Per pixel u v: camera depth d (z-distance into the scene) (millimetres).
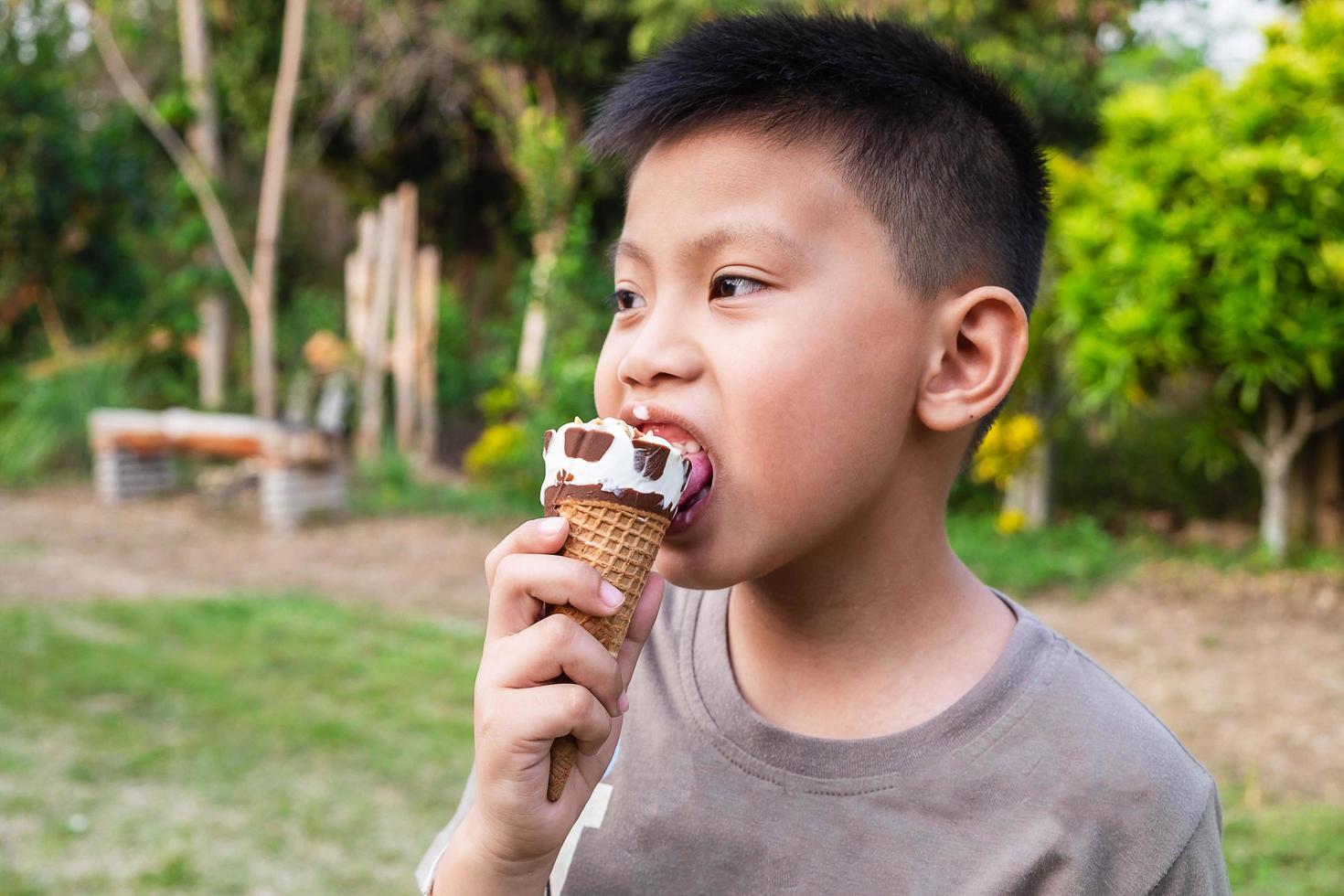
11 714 4730
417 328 12570
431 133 13750
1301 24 6902
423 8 12250
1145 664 5398
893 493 1134
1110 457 9273
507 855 1040
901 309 1063
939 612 1188
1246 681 5133
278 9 12617
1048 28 10625
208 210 12195
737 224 1031
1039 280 1303
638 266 1106
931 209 1088
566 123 12305
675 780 1234
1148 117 6867
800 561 1153
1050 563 6996
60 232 12188
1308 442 7680
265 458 9086
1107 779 1083
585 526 1022
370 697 5051
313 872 3613
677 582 1074
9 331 12594
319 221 17797
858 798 1144
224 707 4863
